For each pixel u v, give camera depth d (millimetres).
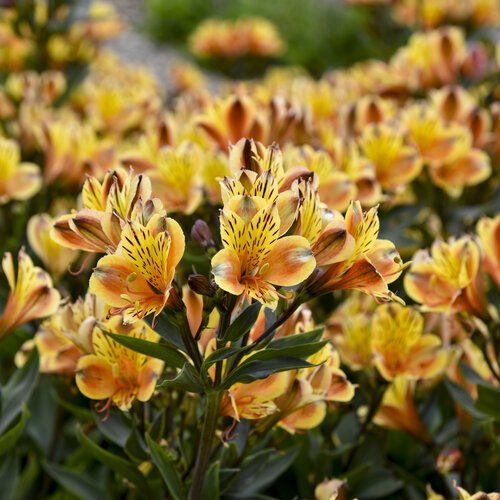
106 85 1626
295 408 1023
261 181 929
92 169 1327
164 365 1079
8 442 1078
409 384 1158
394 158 1297
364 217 954
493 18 2307
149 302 931
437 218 1484
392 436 1229
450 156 1329
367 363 1154
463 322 1135
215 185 1220
